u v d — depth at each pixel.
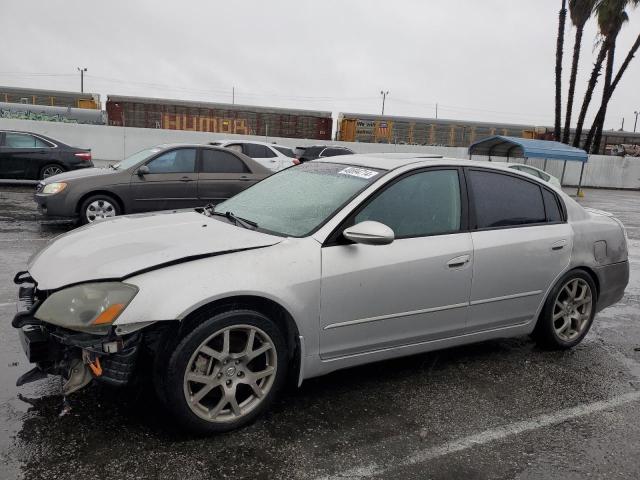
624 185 31.31
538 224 4.27
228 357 2.98
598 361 4.41
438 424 3.28
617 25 25.62
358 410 3.39
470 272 3.77
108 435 2.94
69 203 8.55
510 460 2.94
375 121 30.92
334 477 2.70
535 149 21.08
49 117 25.39
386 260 3.42
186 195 9.30
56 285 2.94
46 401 3.27
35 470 2.62
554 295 4.34
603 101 30.17
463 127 31.83
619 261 4.78
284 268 3.11
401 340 3.60
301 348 3.20
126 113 26.16
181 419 2.88
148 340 2.89
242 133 27.55
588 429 3.31
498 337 4.15
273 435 3.04
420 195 3.73
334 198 3.57
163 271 2.88
